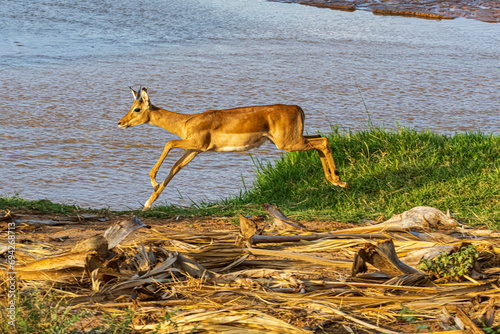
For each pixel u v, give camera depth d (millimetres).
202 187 36719
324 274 17641
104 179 37812
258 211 26281
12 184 36125
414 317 14508
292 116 23812
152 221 24953
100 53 81438
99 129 48344
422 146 32812
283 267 18156
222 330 13555
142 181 37812
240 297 15422
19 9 115938
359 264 16922
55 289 16016
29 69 69375
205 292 15938
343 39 96438
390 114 52719
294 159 33656
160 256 18234
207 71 70375
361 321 14008
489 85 65062
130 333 13719
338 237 20594
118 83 63719
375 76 69062
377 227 21812
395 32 103500
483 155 31078
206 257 18484
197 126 23516
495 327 13664
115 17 113812
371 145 33656
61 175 38219
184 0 140250
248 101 56656
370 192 28812
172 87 61938
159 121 24047
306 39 96312
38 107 53625
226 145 23891
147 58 78375
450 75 70125
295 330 13461
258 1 143625
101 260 16312
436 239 20219
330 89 62469
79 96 57906
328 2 138250
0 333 13039
